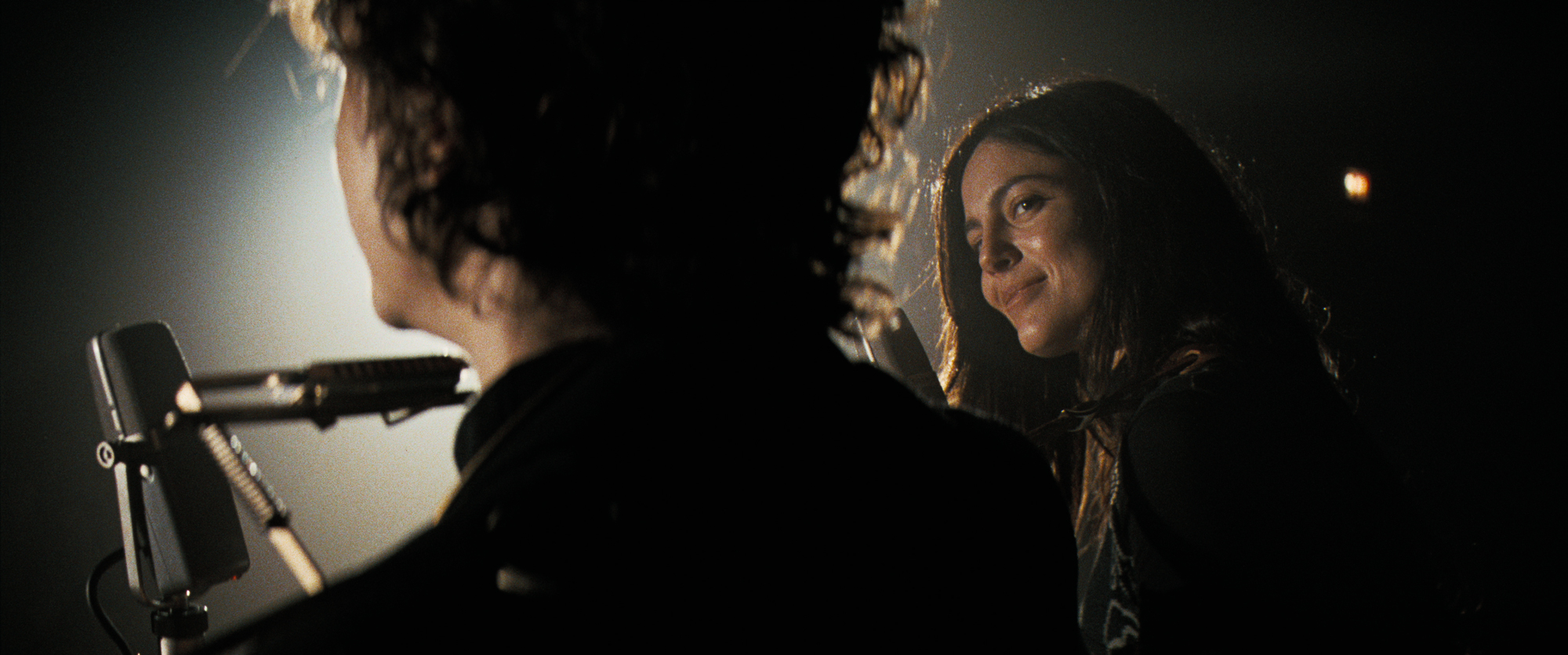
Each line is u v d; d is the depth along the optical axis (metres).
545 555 0.37
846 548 0.42
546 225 0.45
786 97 0.48
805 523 0.41
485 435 0.45
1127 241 1.28
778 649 0.40
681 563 0.38
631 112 0.45
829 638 0.41
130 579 0.90
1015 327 1.47
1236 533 1.00
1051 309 1.36
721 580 0.39
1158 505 1.05
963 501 0.49
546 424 0.40
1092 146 1.31
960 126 3.66
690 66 0.45
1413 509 1.08
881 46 0.54
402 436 3.67
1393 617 0.99
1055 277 1.34
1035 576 0.53
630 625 0.38
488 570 0.36
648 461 0.39
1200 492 1.02
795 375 0.46
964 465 0.51
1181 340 1.22
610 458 0.38
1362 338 4.50
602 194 0.45
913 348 1.25
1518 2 4.33
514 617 0.37
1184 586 1.02
